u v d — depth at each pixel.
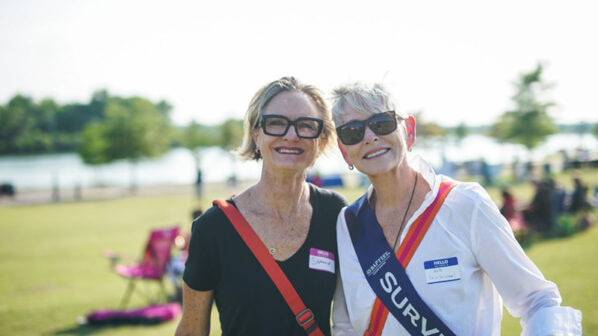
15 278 8.23
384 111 1.84
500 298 1.81
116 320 5.61
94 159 39.38
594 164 26.09
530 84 29.06
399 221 1.89
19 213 19.33
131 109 39.56
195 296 1.93
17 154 113.12
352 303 1.92
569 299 5.30
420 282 1.74
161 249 6.59
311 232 1.99
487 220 1.68
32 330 5.45
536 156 43.09
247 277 1.86
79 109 126.06
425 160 1.89
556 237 9.45
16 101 121.62
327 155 2.27
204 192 24.98
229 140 47.47
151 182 38.56
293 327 1.85
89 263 9.42
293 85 2.05
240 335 1.89
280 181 1.97
